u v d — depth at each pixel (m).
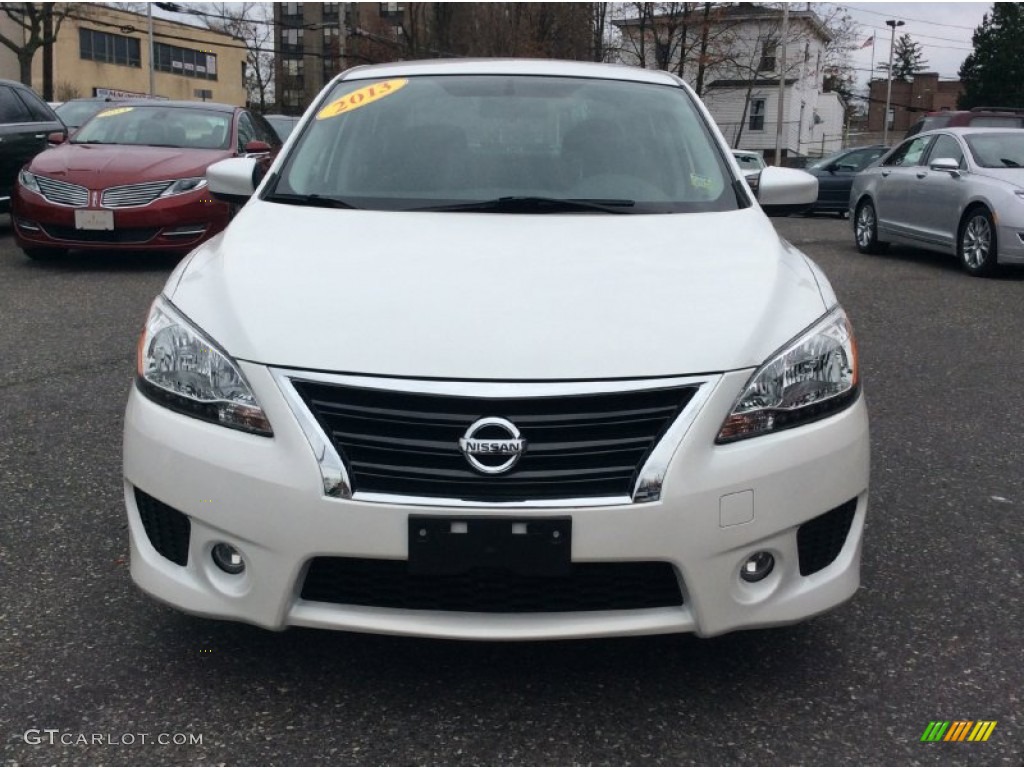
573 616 2.41
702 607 2.40
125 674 2.66
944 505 3.98
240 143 9.82
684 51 40.91
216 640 2.84
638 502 2.34
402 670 2.71
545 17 43.09
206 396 2.49
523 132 3.77
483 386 2.34
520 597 2.42
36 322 6.78
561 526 2.31
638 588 2.43
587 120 3.84
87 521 3.63
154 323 2.70
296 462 2.36
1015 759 2.37
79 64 51.91
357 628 2.40
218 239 3.24
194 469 2.45
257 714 2.50
